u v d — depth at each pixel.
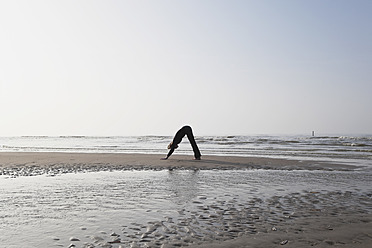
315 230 3.92
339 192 6.73
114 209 5.09
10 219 4.47
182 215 4.68
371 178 9.16
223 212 4.87
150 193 6.57
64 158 15.52
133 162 13.76
